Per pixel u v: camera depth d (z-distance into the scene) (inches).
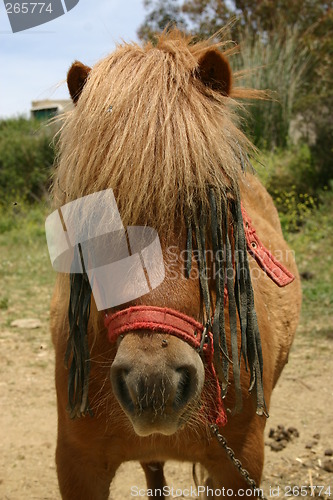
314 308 251.1
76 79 85.4
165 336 68.7
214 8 526.6
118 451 88.5
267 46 511.2
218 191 75.7
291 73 491.8
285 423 162.1
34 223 473.4
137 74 76.9
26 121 609.3
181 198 72.6
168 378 66.1
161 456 91.6
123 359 67.2
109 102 74.7
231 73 83.0
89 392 84.4
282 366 116.6
